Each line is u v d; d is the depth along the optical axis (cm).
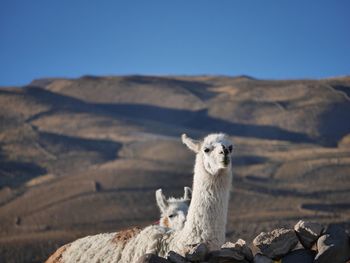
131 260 1888
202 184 1847
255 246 1645
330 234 1579
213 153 1848
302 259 1592
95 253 1977
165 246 1859
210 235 1808
